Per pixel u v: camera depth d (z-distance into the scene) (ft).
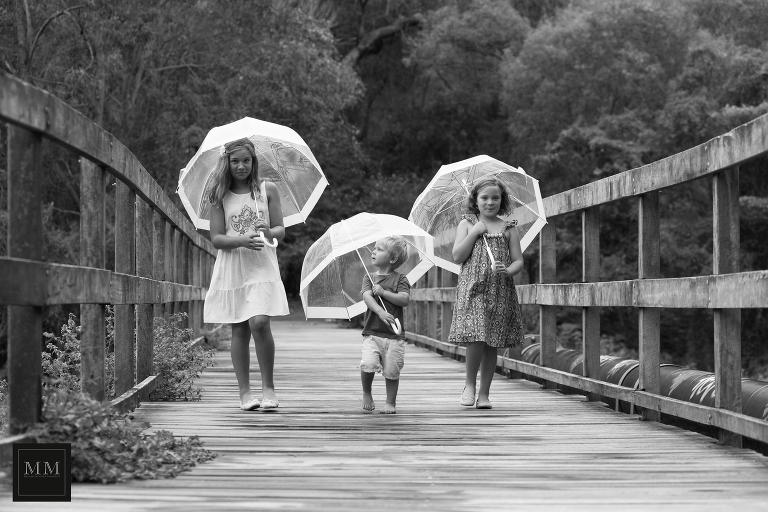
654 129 90.33
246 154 19.11
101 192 16.22
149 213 22.48
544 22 106.93
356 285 21.42
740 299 14.23
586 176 88.38
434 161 121.90
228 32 76.89
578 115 96.27
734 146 14.46
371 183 108.99
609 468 13.42
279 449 14.83
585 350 21.95
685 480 12.53
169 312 28.91
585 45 95.30
